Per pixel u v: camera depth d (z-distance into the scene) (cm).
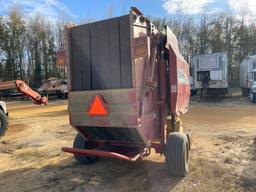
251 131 1073
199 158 729
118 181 611
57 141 1009
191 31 5066
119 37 569
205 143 887
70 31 617
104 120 576
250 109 1889
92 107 583
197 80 2698
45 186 604
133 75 549
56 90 3281
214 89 2673
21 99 3281
